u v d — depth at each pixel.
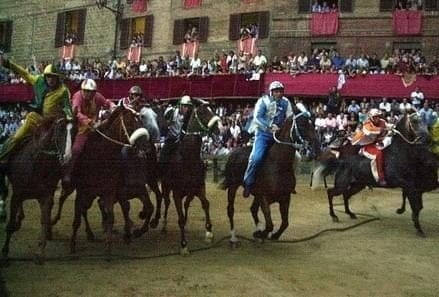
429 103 25.41
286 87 28.19
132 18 38.44
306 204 16.28
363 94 26.73
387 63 27.55
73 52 40.38
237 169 11.20
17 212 10.13
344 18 31.14
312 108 26.89
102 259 9.81
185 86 30.52
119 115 9.57
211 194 17.66
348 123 23.45
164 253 10.40
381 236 12.36
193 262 9.86
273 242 11.56
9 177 9.59
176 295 8.13
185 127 10.64
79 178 9.80
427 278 9.54
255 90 28.70
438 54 29.33
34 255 9.55
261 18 33.31
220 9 34.97
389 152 12.80
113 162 9.60
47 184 9.17
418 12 29.77
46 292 8.01
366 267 10.02
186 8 36.19
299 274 9.41
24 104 35.41
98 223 12.87
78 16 40.47
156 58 37.12
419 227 12.40
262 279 9.03
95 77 34.06
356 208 15.73
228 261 10.02
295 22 32.25
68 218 13.34
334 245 11.50
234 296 8.20
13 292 7.97
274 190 10.40
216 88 29.70
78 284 8.41
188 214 14.41
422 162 12.45
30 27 42.50
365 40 30.73
